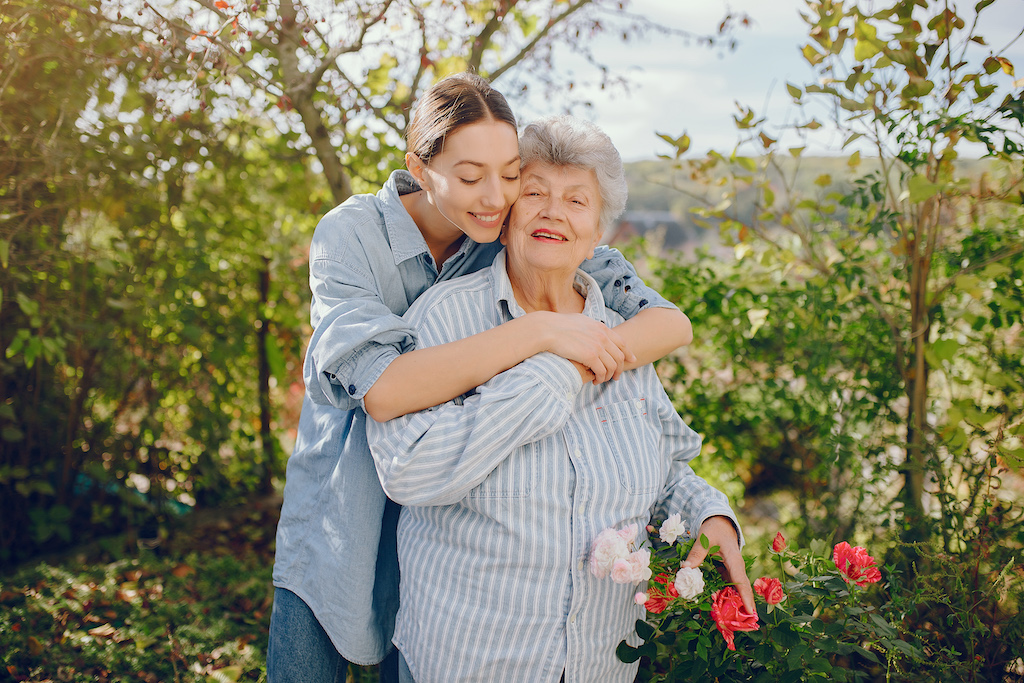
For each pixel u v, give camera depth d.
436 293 1.55
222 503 4.27
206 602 3.08
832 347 2.93
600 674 1.49
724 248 3.31
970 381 2.49
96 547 3.54
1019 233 2.50
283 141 3.80
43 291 3.23
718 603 1.49
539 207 1.50
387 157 3.43
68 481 3.64
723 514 1.58
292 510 1.70
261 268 4.18
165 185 3.69
